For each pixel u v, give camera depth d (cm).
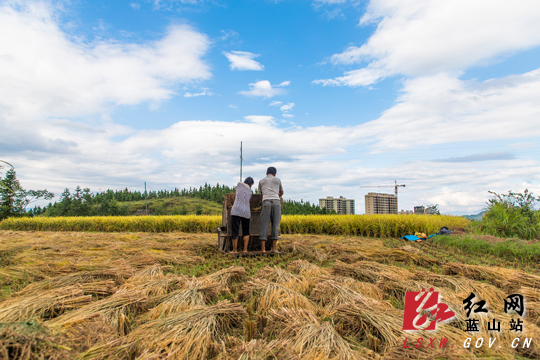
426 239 945
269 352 179
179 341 192
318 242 811
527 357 186
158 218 1684
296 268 449
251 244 668
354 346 206
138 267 474
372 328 221
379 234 1104
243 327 244
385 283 336
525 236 909
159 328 210
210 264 524
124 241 841
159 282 337
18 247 645
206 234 1235
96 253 587
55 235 1073
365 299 264
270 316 242
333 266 469
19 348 150
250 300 309
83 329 201
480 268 411
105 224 1817
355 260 543
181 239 918
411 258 537
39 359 148
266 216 612
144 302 274
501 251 628
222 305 253
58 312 252
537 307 252
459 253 673
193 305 261
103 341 189
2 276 384
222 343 200
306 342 190
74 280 349
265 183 625
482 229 1046
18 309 232
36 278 393
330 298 293
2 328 157
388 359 174
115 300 263
